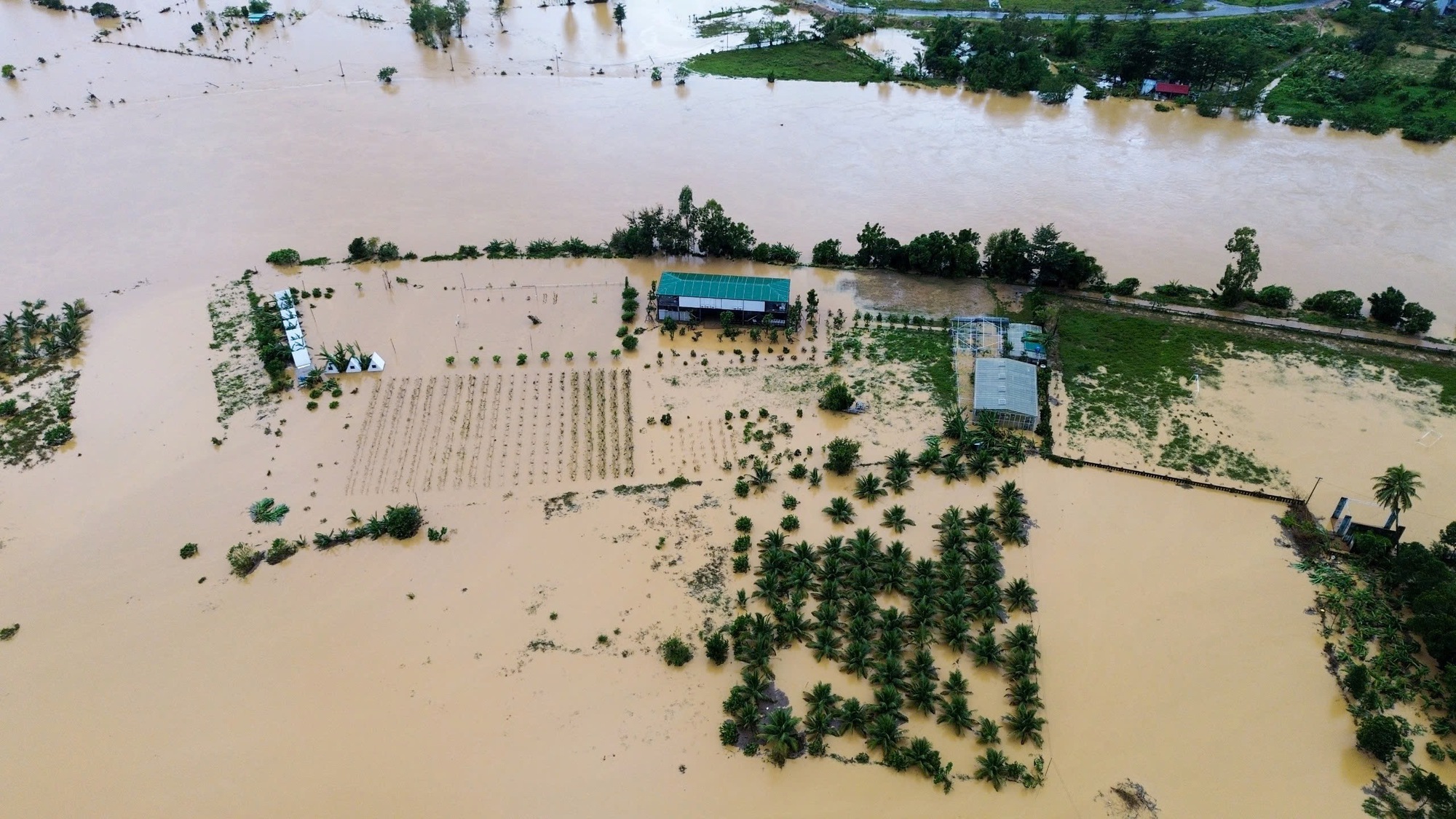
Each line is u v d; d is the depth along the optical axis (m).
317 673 62.31
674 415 85.00
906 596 67.06
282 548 70.94
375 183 125.19
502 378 89.31
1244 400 87.62
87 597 67.69
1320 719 60.69
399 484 77.38
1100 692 61.88
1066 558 71.56
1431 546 72.12
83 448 80.75
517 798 55.12
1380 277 108.69
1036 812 54.97
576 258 109.19
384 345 93.56
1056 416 85.50
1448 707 59.47
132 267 105.50
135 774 56.38
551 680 61.88
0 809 54.62
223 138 136.88
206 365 90.69
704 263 109.06
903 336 96.06
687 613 66.44
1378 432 83.88
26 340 92.19
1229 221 120.25
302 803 54.72
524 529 73.31
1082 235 116.12
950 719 58.97
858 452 80.12
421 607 66.94
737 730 58.75
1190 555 72.19
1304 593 69.06
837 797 55.50
